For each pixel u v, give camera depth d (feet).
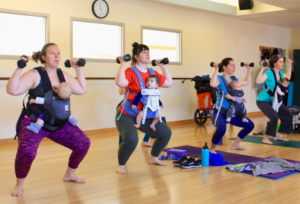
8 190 8.59
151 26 21.34
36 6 16.46
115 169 10.80
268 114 15.34
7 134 15.93
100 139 17.06
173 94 22.95
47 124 7.97
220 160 11.50
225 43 26.40
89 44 18.70
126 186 8.90
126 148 9.92
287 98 31.71
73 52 18.08
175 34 23.21
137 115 9.93
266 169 10.13
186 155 12.66
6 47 15.83
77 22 18.16
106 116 19.34
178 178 9.62
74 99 18.02
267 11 23.85
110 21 19.24
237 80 13.15
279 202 7.52
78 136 8.65
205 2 23.39
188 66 23.79
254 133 18.33
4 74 15.66
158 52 22.25
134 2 20.34
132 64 11.45
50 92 7.85
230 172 10.24
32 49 16.70
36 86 7.84
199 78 21.58
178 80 23.20
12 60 15.88
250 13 24.79
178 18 22.93
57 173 10.26
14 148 14.76
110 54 19.65
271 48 30.76
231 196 7.96
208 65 25.16
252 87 29.40
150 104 9.86
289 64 15.85
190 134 18.71
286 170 10.23
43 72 7.95
